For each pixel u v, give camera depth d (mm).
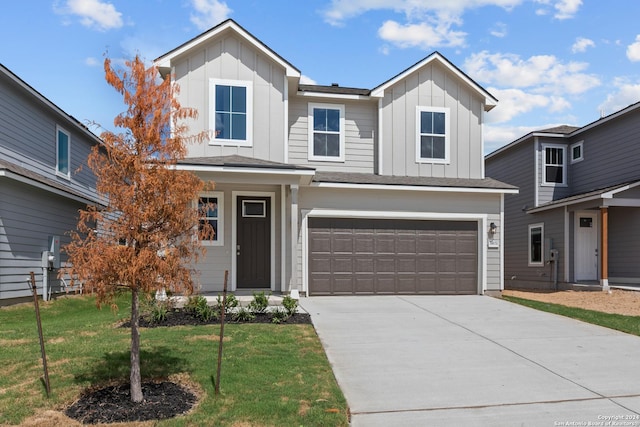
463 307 10750
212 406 4727
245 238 12078
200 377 5457
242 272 12023
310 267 12219
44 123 14672
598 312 10586
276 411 4652
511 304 11219
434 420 4750
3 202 11344
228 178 10844
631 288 14562
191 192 4891
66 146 16266
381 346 7285
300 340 7254
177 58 12133
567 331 8422
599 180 17469
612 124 16859
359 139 13906
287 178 11086
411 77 13992
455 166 14016
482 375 6051
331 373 5883
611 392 5504
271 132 12422
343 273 12352
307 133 13602
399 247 12719
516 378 5949
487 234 13094
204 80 12234
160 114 4902
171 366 5809
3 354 6254
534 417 4836
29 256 12602
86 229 4785
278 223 12180
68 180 16391
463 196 13062
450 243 12992
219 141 12148
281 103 12516
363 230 12562
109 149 4758
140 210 4609
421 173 13836
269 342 7035
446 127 14047
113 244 4609
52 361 5969
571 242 16844
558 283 17156
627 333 8312
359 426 4605
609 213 17016
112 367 5750
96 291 4586
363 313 9797
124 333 7449
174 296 10172
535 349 7242
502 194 13227
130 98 4809
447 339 7777
